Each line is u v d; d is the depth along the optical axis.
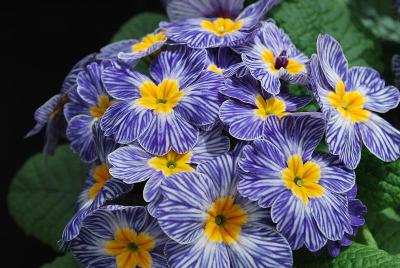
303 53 0.32
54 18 0.47
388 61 0.36
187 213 0.25
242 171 0.26
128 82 0.28
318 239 0.26
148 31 0.37
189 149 0.27
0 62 0.47
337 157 0.27
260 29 0.29
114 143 0.28
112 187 0.27
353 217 0.28
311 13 0.34
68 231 0.27
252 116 0.27
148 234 0.27
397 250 0.31
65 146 0.38
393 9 0.35
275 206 0.26
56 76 0.46
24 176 0.38
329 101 0.28
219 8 0.32
